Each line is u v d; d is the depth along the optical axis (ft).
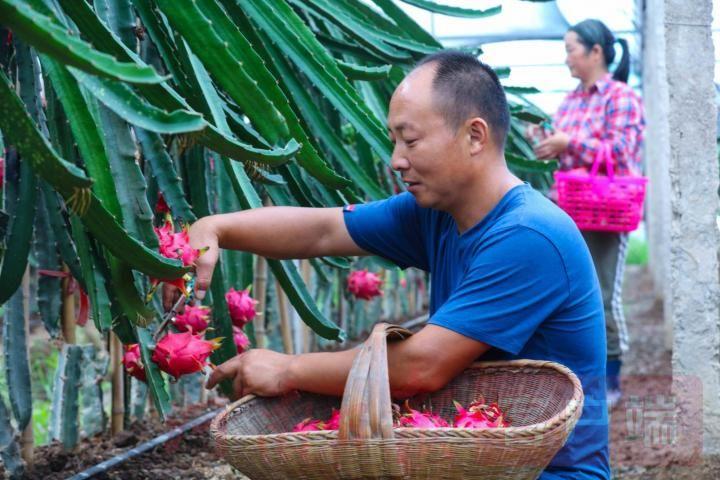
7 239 5.06
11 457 5.96
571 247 4.55
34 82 4.84
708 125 7.24
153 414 8.33
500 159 4.68
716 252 7.22
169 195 4.94
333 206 6.15
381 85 7.36
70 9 3.90
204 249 4.63
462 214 4.72
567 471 4.63
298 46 5.47
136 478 6.56
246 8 5.38
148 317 4.40
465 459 3.70
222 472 6.79
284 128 4.45
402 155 4.52
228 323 5.83
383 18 6.84
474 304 4.41
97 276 4.63
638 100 10.10
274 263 5.69
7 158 5.14
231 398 5.92
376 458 3.71
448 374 4.43
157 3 4.24
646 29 17.90
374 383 3.74
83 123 3.85
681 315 7.24
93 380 7.49
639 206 9.73
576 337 4.63
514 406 4.50
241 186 5.11
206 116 4.83
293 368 4.54
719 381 7.16
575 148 9.92
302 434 3.78
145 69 3.15
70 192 3.50
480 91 4.48
